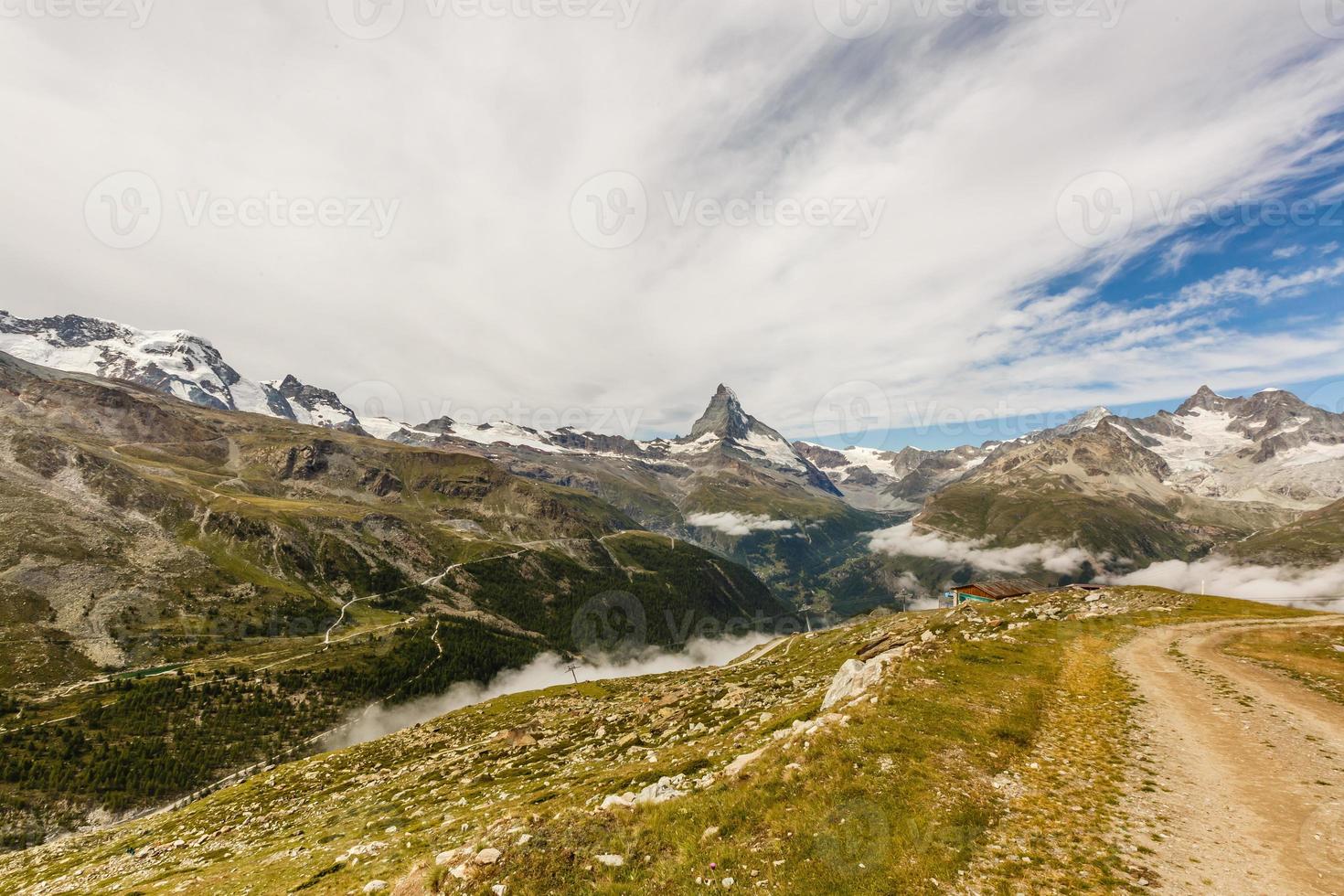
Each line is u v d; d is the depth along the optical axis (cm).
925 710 3288
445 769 7025
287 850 4441
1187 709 3584
